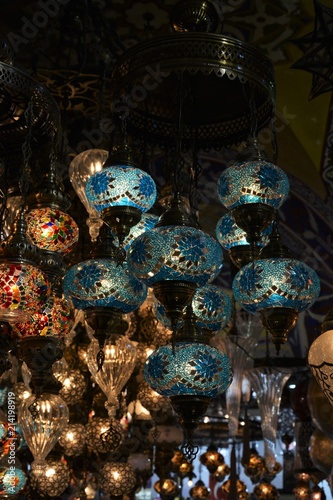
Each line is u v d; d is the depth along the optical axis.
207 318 2.86
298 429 6.91
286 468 11.55
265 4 4.96
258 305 2.61
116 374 3.56
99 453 4.07
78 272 2.78
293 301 2.57
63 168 3.77
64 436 4.02
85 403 4.30
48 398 3.42
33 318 2.81
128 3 4.90
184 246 2.39
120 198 2.66
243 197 2.65
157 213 3.80
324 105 5.65
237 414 5.70
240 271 2.68
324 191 6.38
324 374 2.53
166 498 7.12
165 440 5.07
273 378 6.20
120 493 4.15
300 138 5.91
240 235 2.93
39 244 2.95
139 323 4.27
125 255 2.67
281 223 6.92
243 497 7.64
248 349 5.80
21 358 2.89
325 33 3.87
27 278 2.49
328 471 5.44
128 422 5.39
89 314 2.81
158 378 2.68
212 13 2.99
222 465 8.12
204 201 6.42
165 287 2.43
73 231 3.02
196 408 2.68
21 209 2.64
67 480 3.96
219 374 2.69
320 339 2.56
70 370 4.04
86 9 3.88
